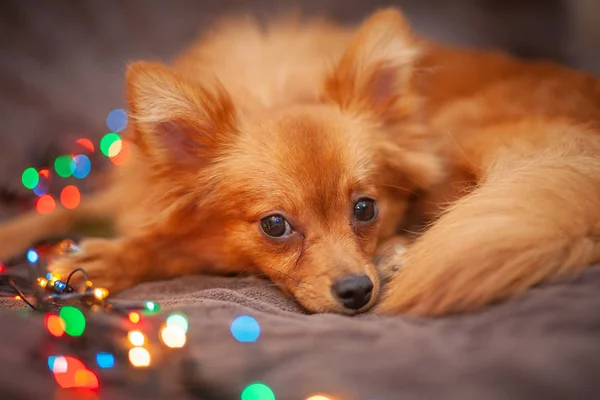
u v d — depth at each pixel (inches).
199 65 18.3
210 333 11.6
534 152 15.1
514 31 27.5
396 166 15.8
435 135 17.0
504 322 11.0
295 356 10.9
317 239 14.0
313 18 22.1
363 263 13.7
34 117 22.0
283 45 19.1
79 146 20.0
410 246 14.2
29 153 19.9
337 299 13.2
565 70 19.0
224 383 10.5
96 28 26.6
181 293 14.4
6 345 11.4
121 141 17.7
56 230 17.7
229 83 17.1
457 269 11.7
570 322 10.8
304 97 16.8
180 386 10.6
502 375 9.9
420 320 11.7
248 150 14.6
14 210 19.1
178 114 14.4
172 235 15.3
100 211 18.3
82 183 19.9
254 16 24.2
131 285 15.4
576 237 11.9
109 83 23.8
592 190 12.4
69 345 11.4
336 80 15.9
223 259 15.2
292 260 14.1
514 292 11.7
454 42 26.6
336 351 10.8
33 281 13.5
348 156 14.5
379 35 15.5
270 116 15.2
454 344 10.7
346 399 9.9
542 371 9.9
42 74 24.0
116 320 11.8
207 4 28.0
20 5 26.7
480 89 18.5
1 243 16.8
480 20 28.1
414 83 16.4
